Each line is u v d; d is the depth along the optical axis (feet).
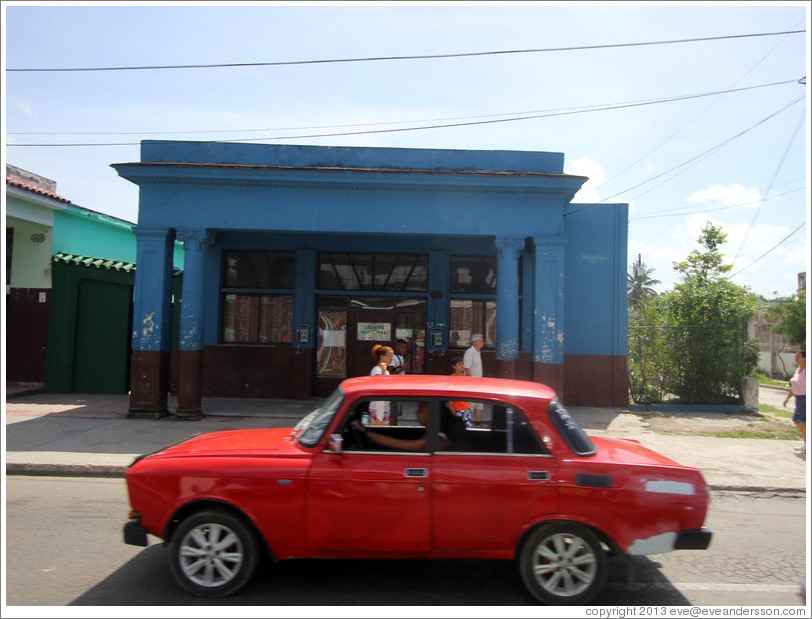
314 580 15.01
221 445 15.12
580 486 13.57
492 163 38.19
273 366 44.88
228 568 13.82
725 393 43.88
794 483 25.70
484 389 14.85
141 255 36.86
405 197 36.88
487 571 15.84
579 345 43.42
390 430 15.94
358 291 45.39
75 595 13.85
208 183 36.81
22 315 46.68
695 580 15.80
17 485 24.06
